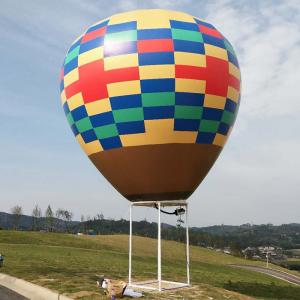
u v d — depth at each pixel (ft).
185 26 57.00
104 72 55.62
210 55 56.59
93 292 51.47
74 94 59.16
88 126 58.75
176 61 54.49
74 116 60.54
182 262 238.89
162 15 57.77
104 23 59.36
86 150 61.87
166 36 55.26
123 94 54.75
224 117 58.59
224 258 347.77
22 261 88.94
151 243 329.52
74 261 106.63
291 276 287.48
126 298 49.65
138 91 54.39
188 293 56.70
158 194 58.29
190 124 55.77
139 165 56.90
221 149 61.31
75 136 63.67
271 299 102.89
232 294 60.18
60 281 59.52
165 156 56.29
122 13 59.88
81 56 58.34
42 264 85.15
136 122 55.11
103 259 141.18
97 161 60.64
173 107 54.65
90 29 60.70
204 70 55.62
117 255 207.00
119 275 76.48
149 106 54.54
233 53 61.11
